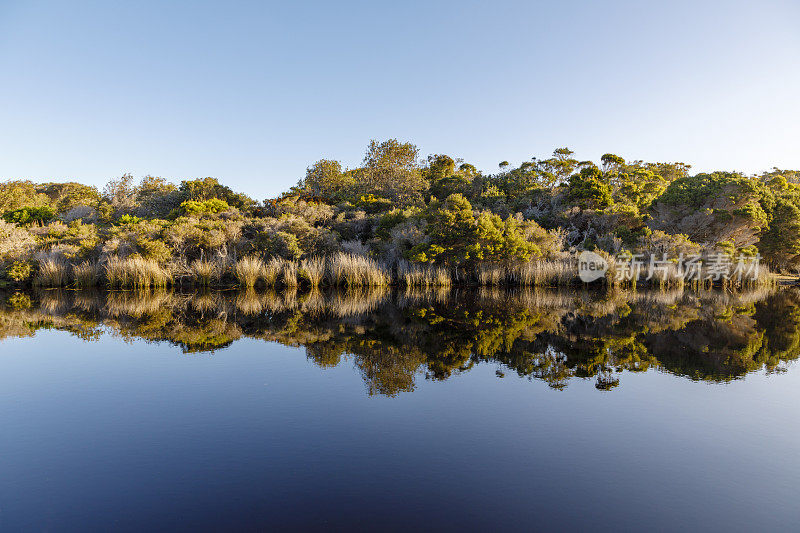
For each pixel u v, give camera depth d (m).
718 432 5.02
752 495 3.76
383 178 38.88
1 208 35.94
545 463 4.28
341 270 20.56
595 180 28.77
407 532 3.18
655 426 5.17
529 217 28.34
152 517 3.36
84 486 3.79
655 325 11.75
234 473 4.02
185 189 35.31
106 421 5.22
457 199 21.34
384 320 12.32
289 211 27.06
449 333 10.51
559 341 9.70
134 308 14.17
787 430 5.09
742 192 25.91
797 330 11.19
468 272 22.52
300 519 3.35
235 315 13.07
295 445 4.61
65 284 19.47
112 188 43.75
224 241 21.44
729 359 8.24
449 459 4.34
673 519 3.40
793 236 28.72
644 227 27.22
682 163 53.69
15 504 3.52
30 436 4.79
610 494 3.75
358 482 3.89
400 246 22.83
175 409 5.61
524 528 3.25
